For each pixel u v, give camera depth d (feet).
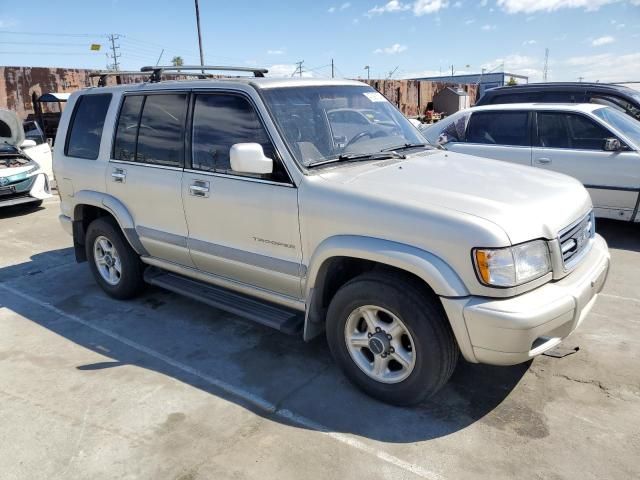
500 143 23.53
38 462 9.11
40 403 10.86
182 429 9.88
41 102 64.59
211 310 15.47
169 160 13.41
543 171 12.24
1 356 12.96
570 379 11.13
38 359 12.76
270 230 11.30
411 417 10.05
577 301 9.21
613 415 9.90
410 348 9.99
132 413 10.43
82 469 8.91
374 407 10.42
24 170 28.96
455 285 8.82
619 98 28.02
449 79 206.18
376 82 88.33
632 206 20.61
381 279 9.75
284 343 13.28
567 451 8.98
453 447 9.18
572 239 9.95
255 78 12.52
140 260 15.78
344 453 9.11
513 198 9.75
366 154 12.04
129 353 12.97
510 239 8.70
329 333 10.88
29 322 14.94
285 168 10.95
